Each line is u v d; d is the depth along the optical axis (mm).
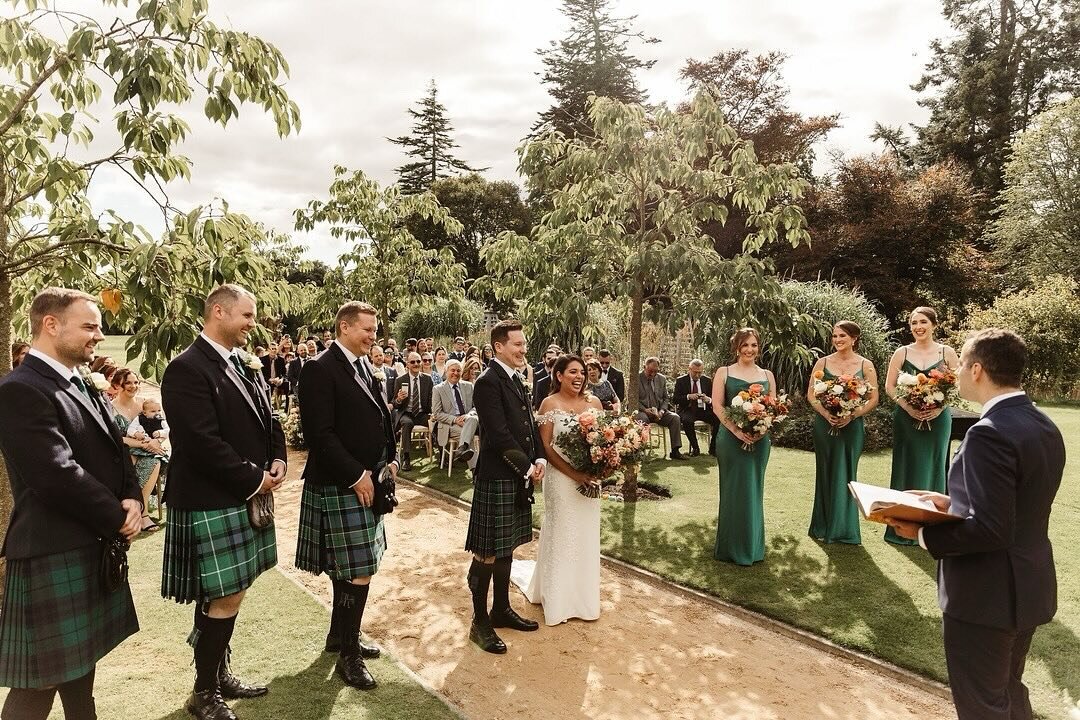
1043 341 17344
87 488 2307
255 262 3180
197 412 2719
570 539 4102
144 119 3217
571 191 7246
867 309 12000
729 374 5172
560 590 4090
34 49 3342
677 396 9812
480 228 38125
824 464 5566
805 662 3652
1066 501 6711
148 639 3645
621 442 3924
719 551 5156
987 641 2234
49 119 3992
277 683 3195
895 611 4184
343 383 3293
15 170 3994
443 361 10531
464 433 7312
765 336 6852
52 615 2312
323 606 4129
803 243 22359
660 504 6809
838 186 23625
